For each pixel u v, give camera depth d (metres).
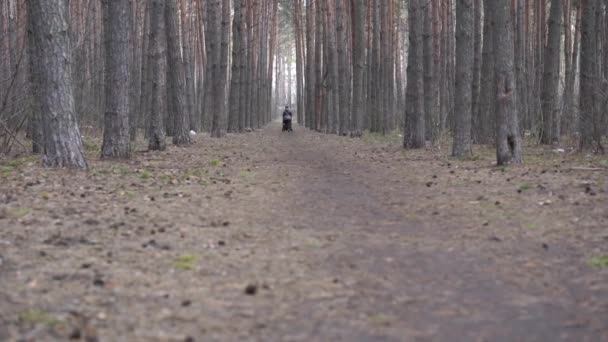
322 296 5.30
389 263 6.40
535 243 7.13
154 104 19.41
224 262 6.37
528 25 32.91
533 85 32.59
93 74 26.30
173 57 22.47
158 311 4.84
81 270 5.92
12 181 10.94
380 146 23.73
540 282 5.68
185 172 13.78
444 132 28.94
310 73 48.97
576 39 30.67
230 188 11.59
